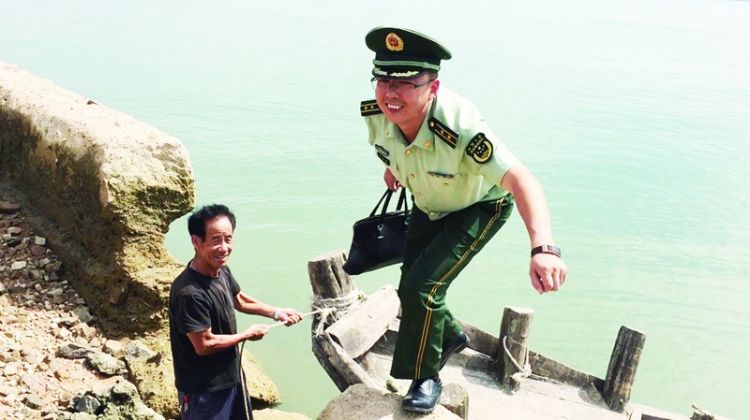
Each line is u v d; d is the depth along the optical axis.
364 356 5.61
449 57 3.04
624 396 5.59
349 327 5.36
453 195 3.27
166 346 5.30
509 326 5.70
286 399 6.77
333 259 5.66
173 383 5.06
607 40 34.97
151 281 5.29
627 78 24.25
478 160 3.04
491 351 5.95
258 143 13.83
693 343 8.80
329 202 11.48
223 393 3.57
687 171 14.59
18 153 6.07
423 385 3.42
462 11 41.16
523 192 2.94
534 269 2.72
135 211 5.28
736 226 12.16
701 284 10.14
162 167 5.39
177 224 10.30
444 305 3.36
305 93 17.94
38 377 4.66
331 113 16.30
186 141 13.56
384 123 3.33
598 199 12.79
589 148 15.54
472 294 9.54
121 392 4.47
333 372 5.20
